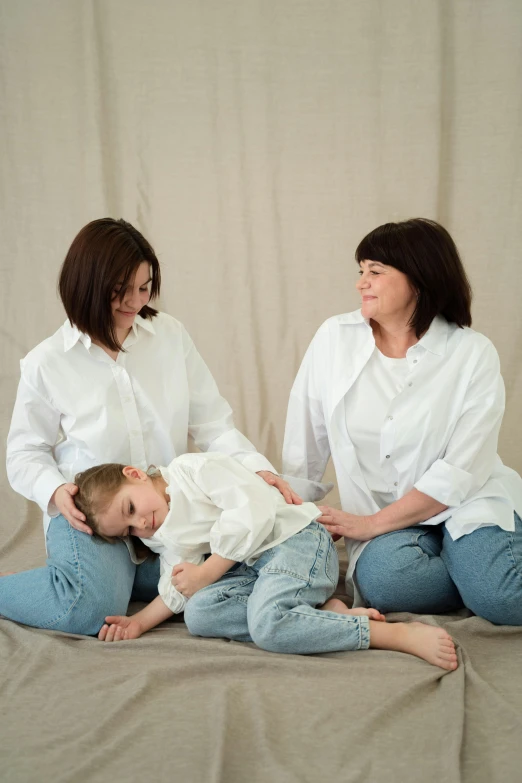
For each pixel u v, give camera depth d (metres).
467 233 3.68
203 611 1.75
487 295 3.63
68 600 1.78
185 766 1.30
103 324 1.84
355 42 3.63
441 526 1.90
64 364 1.94
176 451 2.06
